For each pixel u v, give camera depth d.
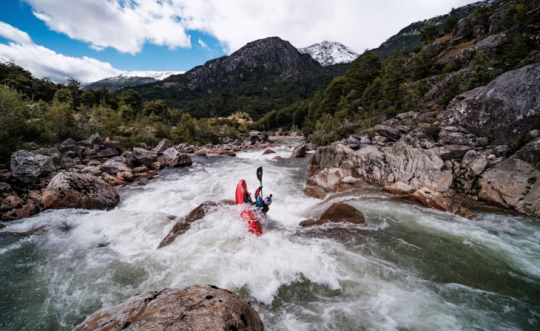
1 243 5.38
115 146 17.84
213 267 4.30
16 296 3.75
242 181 6.75
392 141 14.02
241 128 91.19
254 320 2.50
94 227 6.21
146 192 10.47
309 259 4.58
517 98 10.88
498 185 7.78
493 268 4.49
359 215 6.48
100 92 59.06
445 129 12.63
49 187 7.83
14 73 47.72
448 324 3.13
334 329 3.00
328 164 13.20
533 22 28.19
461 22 41.62
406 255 4.87
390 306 3.45
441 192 8.81
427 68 35.97
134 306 2.38
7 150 10.95
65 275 4.31
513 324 3.18
